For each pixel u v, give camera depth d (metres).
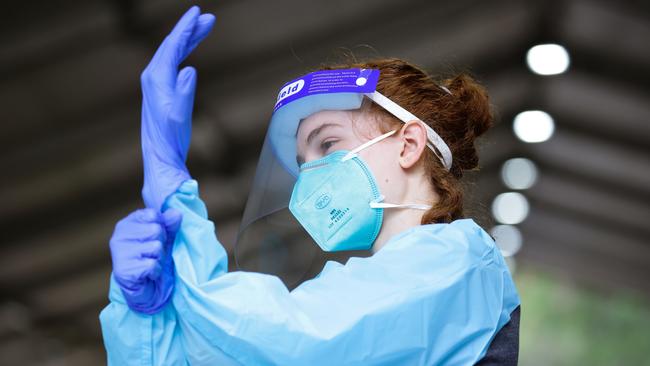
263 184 1.60
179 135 1.51
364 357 1.30
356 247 1.56
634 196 16.75
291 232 1.61
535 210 19.05
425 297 1.33
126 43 7.65
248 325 1.30
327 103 1.58
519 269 24.94
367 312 1.31
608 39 10.61
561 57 11.00
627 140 13.27
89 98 8.38
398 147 1.56
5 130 8.59
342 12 8.70
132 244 1.37
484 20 10.09
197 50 8.70
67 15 7.09
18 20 7.01
